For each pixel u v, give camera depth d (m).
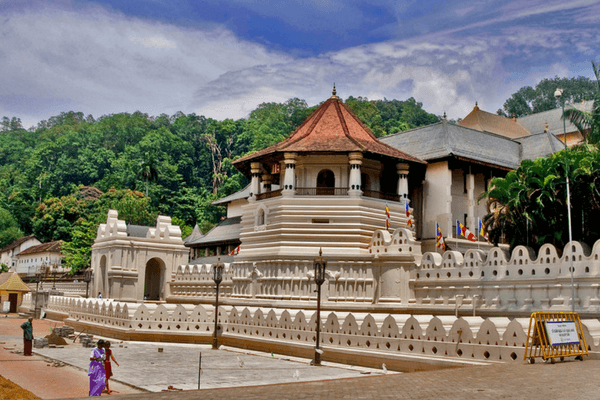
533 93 122.69
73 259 93.12
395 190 54.31
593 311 29.98
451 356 23.45
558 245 39.22
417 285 41.25
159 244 62.22
